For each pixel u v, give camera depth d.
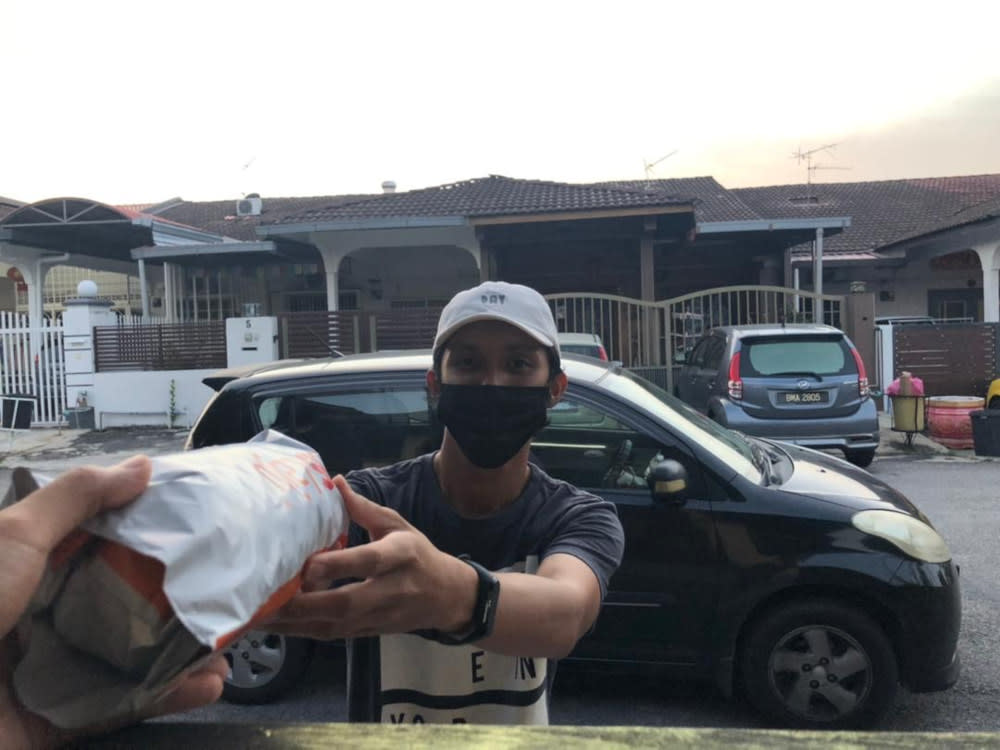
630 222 14.73
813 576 3.36
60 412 14.14
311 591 0.92
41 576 0.67
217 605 0.72
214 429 3.93
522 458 1.53
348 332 13.38
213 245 16.14
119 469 0.73
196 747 0.83
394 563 0.94
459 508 1.53
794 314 13.56
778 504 3.45
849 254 19.28
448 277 18.20
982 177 24.28
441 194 16.47
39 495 0.69
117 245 17.94
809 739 0.84
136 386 13.70
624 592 3.49
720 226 14.73
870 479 4.05
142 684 0.72
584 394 3.71
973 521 6.98
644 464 3.60
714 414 9.08
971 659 4.13
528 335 1.43
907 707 3.66
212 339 13.60
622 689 3.90
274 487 0.88
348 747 0.83
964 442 10.76
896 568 3.32
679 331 13.41
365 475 1.62
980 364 13.18
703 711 3.68
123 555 0.70
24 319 14.24
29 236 16.31
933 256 18.19
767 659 3.43
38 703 0.73
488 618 1.05
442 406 1.45
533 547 1.50
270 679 3.77
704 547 3.46
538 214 13.91
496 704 1.49
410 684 1.50
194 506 0.74
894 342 13.34
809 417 8.59
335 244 15.44
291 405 3.91
